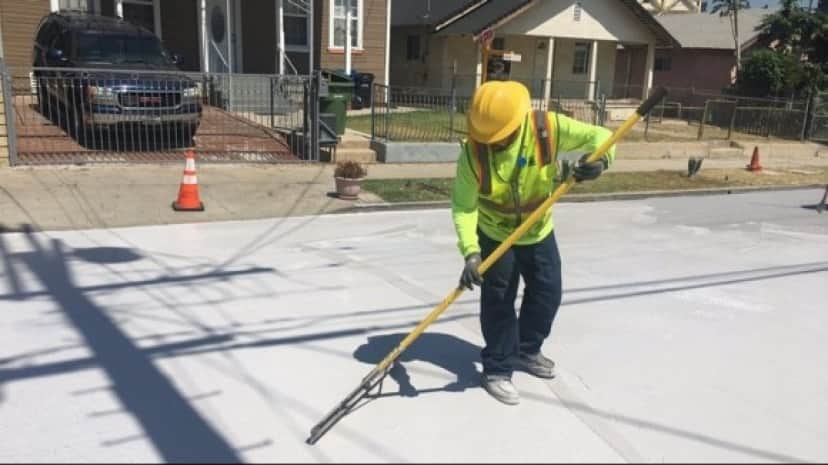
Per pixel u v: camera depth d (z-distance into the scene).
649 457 3.15
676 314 5.20
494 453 3.13
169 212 7.65
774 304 5.56
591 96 22.62
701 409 3.65
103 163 9.34
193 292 5.17
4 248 6.12
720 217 9.34
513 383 3.85
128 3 15.68
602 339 4.60
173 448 3.08
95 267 5.69
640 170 13.26
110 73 9.69
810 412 3.67
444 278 5.80
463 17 21.95
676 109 23.61
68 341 4.19
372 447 3.14
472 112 3.22
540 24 21.42
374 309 4.97
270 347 4.21
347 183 8.75
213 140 11.19
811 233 8.51
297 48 17.25
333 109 12.35
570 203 9.95
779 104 21.33
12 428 3.20
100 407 3.42
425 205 8.85
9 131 8.73
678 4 39.81
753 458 3.18
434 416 3.44
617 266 6.49
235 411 3.42
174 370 3.85
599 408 3.61
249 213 7.90
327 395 3.62
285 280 5.56
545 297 3.67
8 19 14.09
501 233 3.55
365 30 17.81
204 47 15.01
